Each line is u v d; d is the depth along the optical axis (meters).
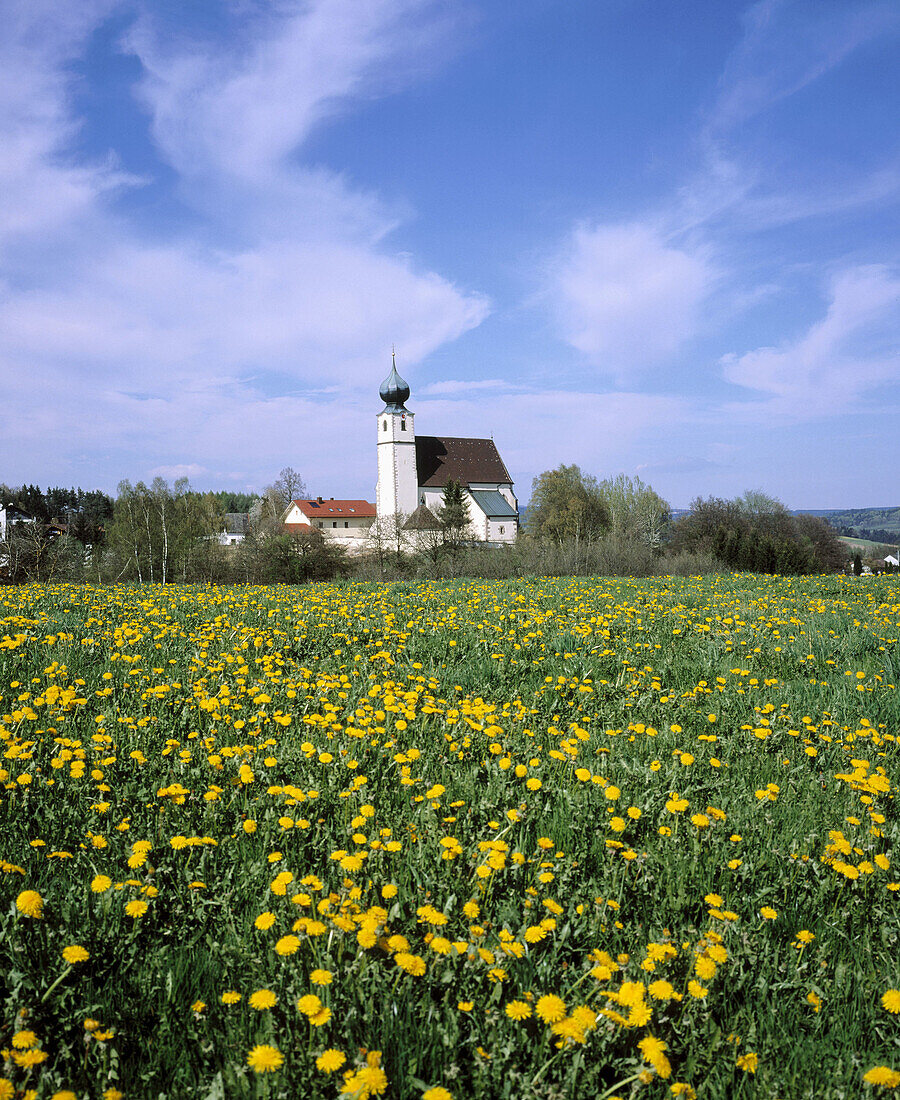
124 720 5.12
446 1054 2.18
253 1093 2.02
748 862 3.40
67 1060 2.13
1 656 7.39
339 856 3.02
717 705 6.30
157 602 13.64
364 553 57.59
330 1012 2.09
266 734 5.19
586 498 79.94
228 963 2.57
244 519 113.56
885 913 3.00
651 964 2.43
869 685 6.73
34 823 3.56
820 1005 2.52
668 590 19.25
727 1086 2.20
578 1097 2.04
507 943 2.46
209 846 3.32
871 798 4.07
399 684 6.56
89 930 2.62
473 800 4.04
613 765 4.61
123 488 60.97
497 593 17.03
